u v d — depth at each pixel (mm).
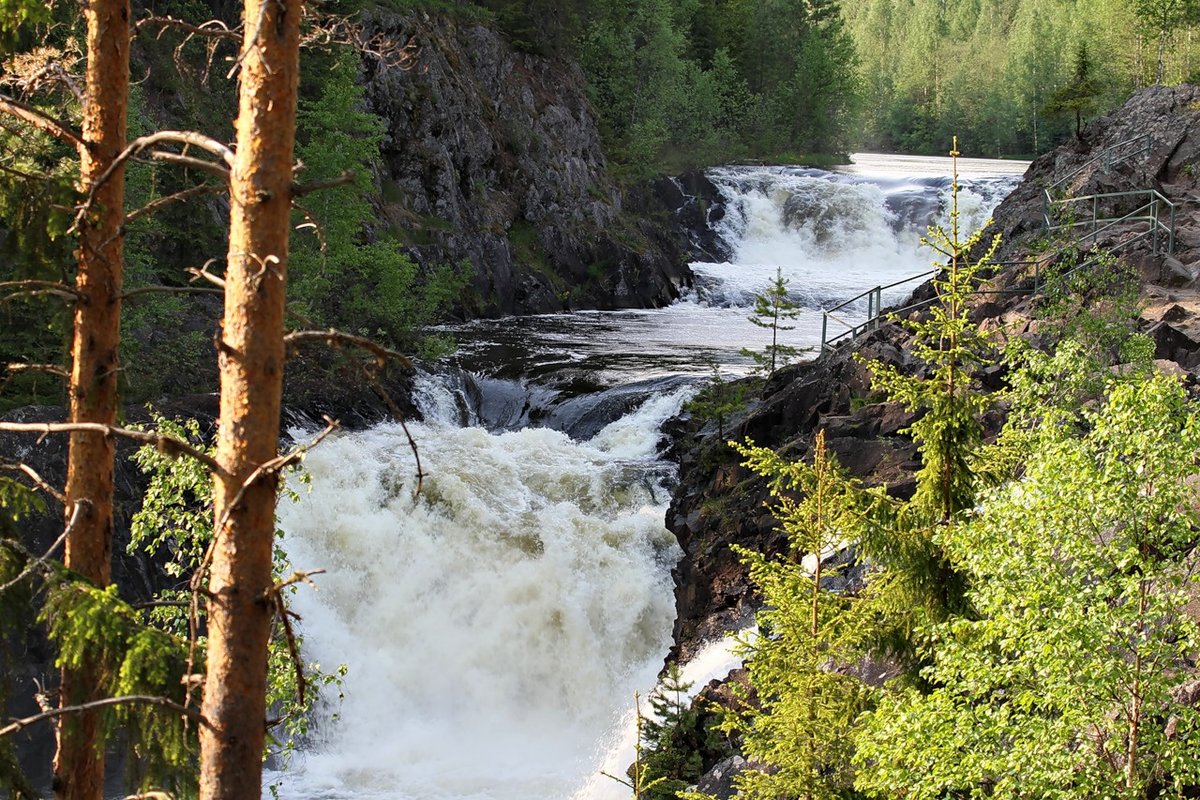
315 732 22609
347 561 25500
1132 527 10070
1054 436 10812
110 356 9672
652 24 79938
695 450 27516
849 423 22891
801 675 11797
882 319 27062
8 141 9883
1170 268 24469
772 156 93812
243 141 7535
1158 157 31078
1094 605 9914
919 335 13227
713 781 16938
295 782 21234
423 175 51625
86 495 9578
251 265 7484
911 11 187000
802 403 25000
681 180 69375
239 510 7453
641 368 36969
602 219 60281
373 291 37000
